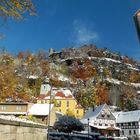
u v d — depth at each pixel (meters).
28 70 132.00
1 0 7.48
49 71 142.62
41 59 147.12
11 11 7.67
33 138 8.35
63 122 44.94
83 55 191.25
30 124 8.09
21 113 66.44
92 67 171.75
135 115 83.12
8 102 68.38
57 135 41.16
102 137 49.50
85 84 150.50
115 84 157.38
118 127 82.56
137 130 79.88
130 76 184.12
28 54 143.12
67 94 102.00
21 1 7.74
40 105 67.44
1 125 6.43
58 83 140.00
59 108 99.00
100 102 136.62
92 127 75.75
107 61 184.38
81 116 98.56
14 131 7.07
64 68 166.62
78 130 45.47
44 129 9.46
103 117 79.75
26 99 99.06
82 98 131.12
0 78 38.50
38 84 123.38
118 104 145.88
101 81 157.50
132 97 153.25
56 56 190.88
